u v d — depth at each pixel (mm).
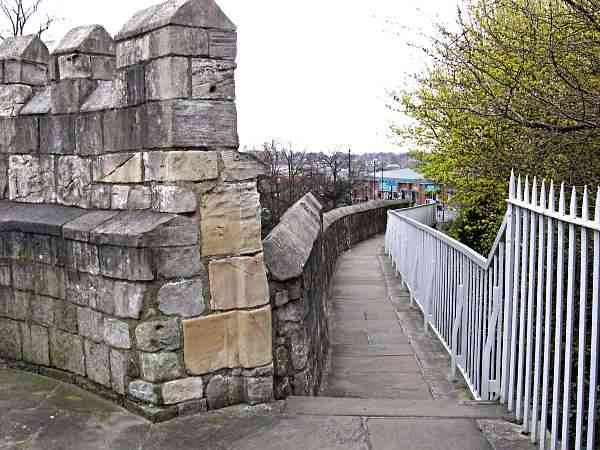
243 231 4172
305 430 3873
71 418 4008
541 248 3551
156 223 3910
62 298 4496
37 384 4547
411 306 9539
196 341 4074
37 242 4605
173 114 3859
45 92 4887
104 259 4090
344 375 6285
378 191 40344
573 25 5871
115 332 4105
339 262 14594
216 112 4004
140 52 3984
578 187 5598
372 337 7754
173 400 4027
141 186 4125
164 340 3980
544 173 6254
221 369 4199
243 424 3963
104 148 4324
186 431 3865
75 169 4574
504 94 6789
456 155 8758
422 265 8477
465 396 5527
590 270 4457
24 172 4973
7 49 5035
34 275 4680
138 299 3920
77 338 4430
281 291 4578
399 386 5898
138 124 4062
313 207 7836
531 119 6684
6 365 4961
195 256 4035
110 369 4199
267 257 4617
